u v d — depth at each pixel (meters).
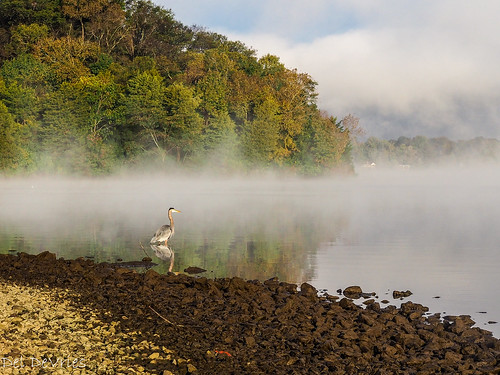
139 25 157.00
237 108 125.31
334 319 14.62
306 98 141.50
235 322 13.98
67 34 140.88
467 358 11.89
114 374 9.90
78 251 26.39
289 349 12.09
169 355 11.17
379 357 11.85
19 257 22.56
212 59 133.88
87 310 14.29
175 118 107.12
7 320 12.34
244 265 23.30
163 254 25.83
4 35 138.75
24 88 108.62
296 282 20.08
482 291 18.92
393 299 17.78
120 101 108.12
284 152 131.75
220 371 10.64
